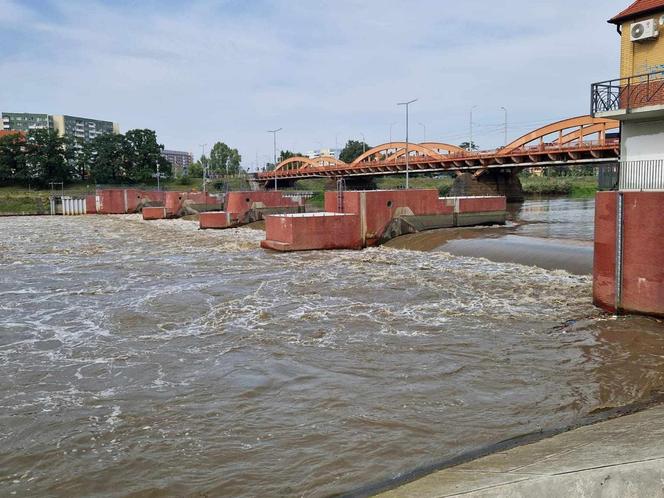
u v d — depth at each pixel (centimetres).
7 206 9819
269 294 2091
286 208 5759
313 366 1296
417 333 1534
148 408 1088
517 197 7944
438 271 2462
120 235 4906
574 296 1898
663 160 1653
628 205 1594
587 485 605
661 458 632
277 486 806
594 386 1145
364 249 3419
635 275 1594
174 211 7156
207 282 2386
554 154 6109
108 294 2183
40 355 1428
